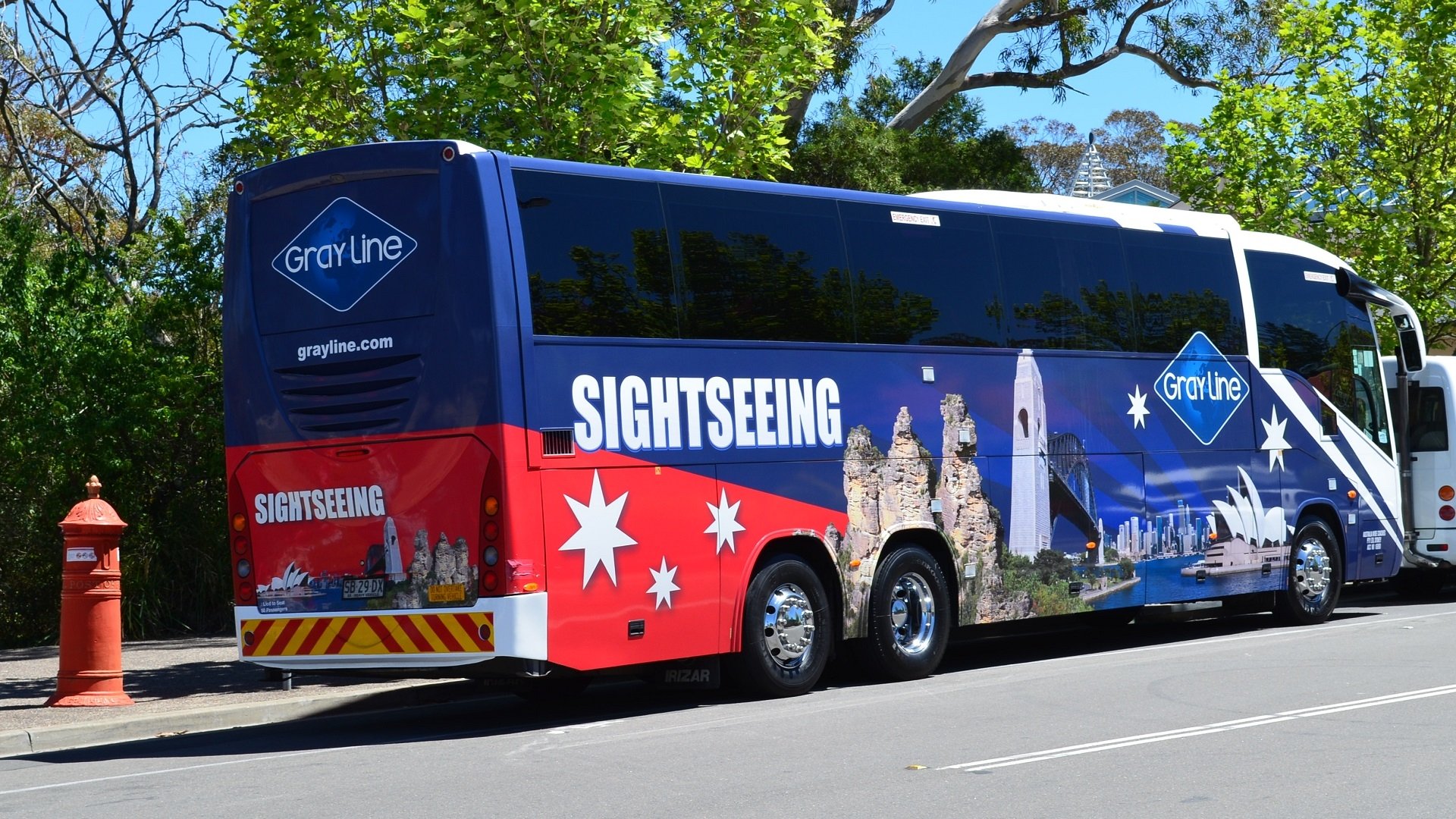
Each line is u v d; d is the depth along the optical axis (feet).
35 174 100.22
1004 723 33.65
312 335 37.63
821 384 41.78
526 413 35.22
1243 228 83.30
